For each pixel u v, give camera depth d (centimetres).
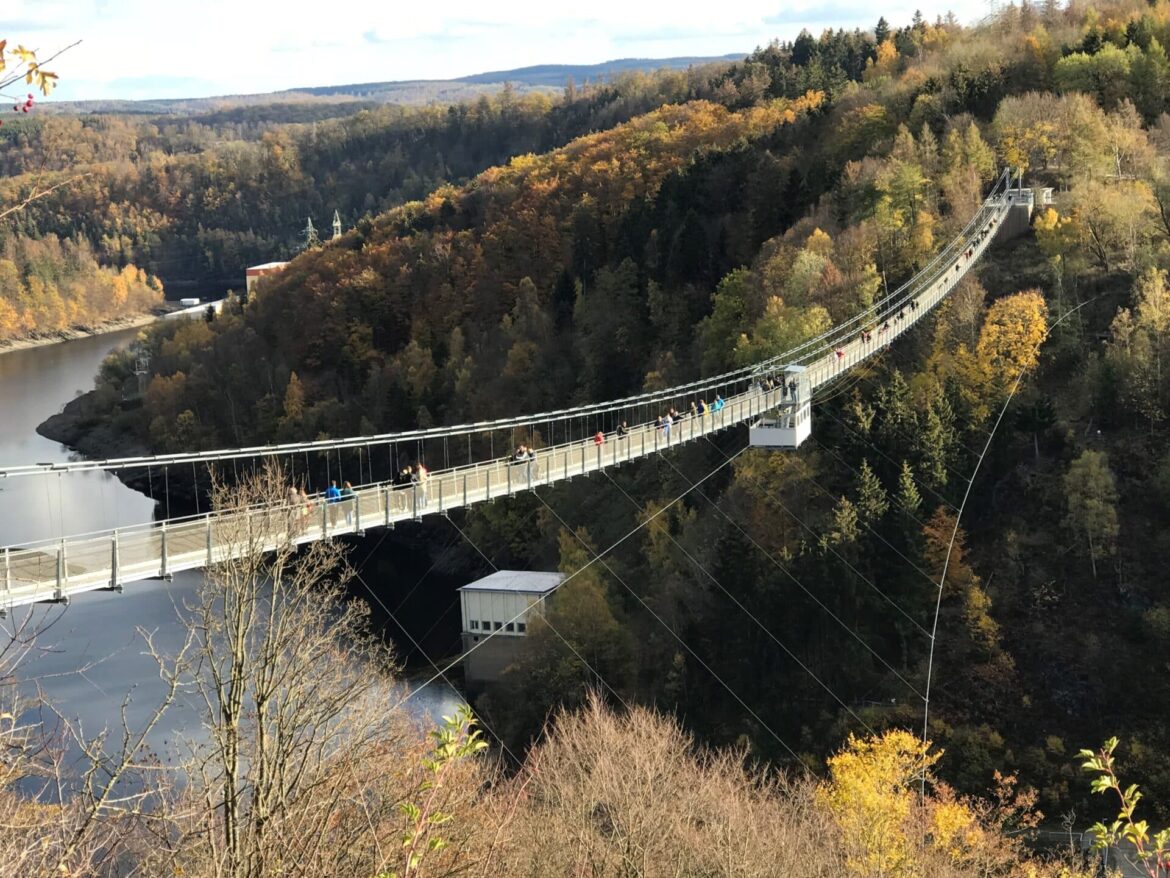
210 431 12244
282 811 1761
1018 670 6412
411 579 9050
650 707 6356
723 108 17938
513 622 7031
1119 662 6347
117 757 3044
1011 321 8212
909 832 3925
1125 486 7288
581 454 5347
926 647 6581
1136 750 5753
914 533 6975
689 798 3456
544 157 17912
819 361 7431
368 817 1738
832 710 6316
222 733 1975
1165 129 11494
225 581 2422
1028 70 13388
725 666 6575
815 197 11194
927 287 8875
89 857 1485
